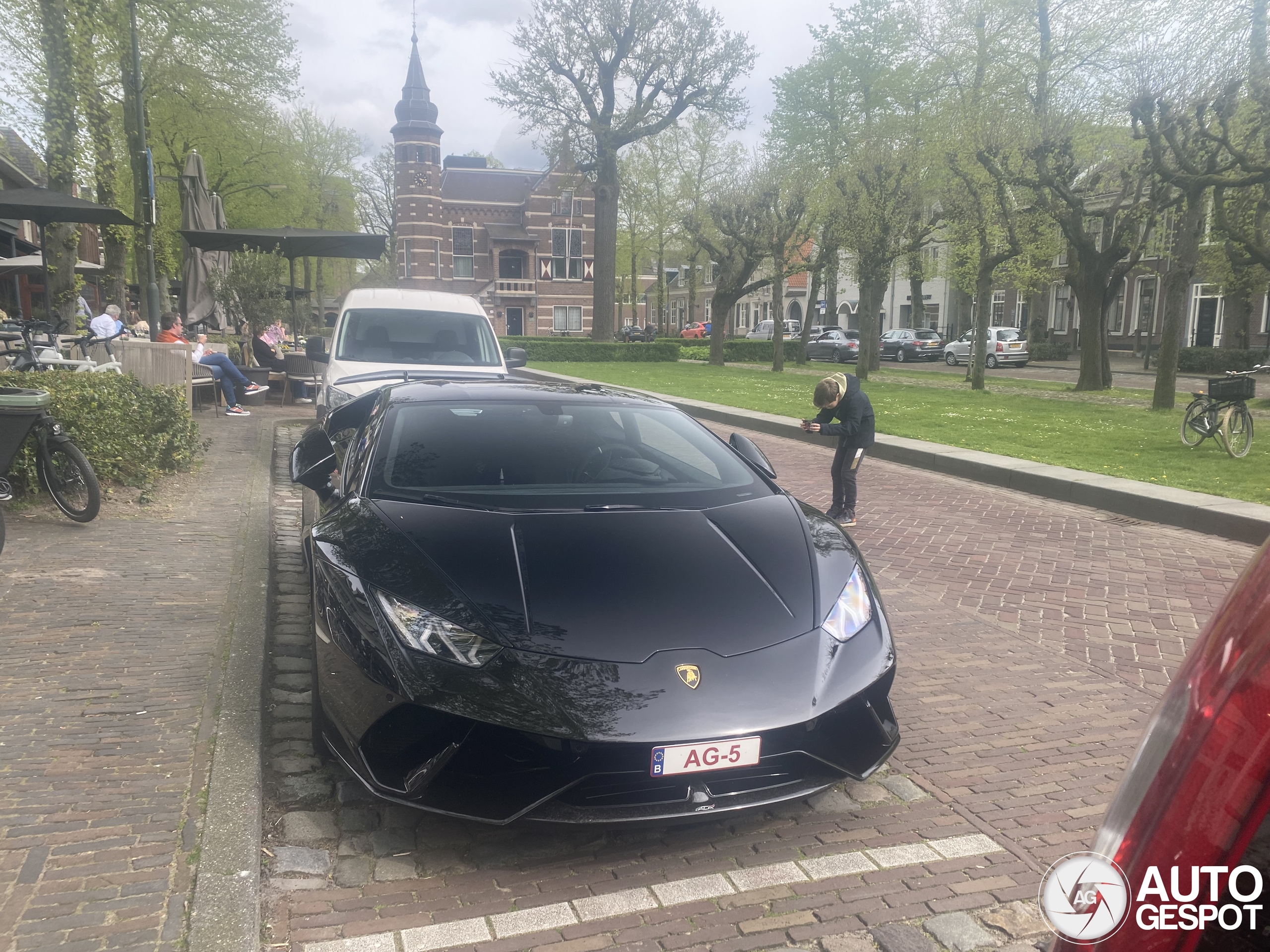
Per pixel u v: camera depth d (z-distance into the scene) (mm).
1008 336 33625
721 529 3277
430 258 60594
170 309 30703
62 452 5855
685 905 2443
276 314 15742
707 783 2584
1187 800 937
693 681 2561
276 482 8258
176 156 29500
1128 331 38938
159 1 19766
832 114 35094
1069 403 17750
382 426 3920
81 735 3117
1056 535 7145
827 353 40594
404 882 2504
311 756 3211
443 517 3174
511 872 2572
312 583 3121
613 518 3252
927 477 9820
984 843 2781
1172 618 5117
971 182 20734
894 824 2893
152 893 2289
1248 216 17312
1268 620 938
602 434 3975
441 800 2541
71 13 15211
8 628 4070
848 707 2727
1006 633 4832
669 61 31875
